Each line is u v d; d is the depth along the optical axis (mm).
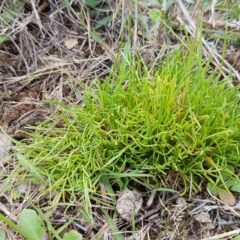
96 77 292
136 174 269
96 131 274
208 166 278
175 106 273
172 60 298
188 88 276
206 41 338
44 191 268
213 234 264
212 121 272
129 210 264
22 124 305
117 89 285
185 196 274
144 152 275
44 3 353
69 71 328
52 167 274
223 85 285
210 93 283
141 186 277
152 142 274
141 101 280
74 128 281
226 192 273
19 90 322
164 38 339
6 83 324
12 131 302
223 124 272
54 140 280
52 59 335
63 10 353
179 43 332
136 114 275
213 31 344
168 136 271
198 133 268
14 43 336
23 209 261
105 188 272
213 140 271
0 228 260
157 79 275
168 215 269
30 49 337
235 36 342
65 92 320
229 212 271
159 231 264
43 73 326
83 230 264
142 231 263
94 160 272
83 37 346
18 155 268
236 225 267
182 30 341
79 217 266
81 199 270
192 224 267
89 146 276
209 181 276
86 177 267
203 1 354
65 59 335
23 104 314
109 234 260
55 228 264
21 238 259
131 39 340
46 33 345
